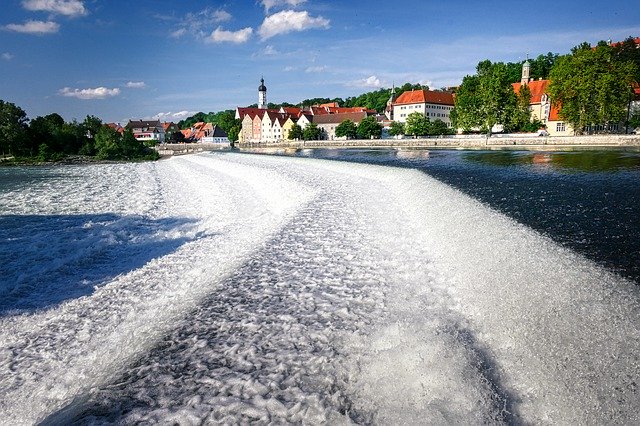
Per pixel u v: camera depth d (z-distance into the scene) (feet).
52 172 169.27
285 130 380.17
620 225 34.81
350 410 15.57
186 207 65.72
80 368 20.45
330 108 417.08
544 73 378.12
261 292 26.14
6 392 18.97
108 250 41.55
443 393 16.34
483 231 34.94
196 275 32.19
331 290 26.30
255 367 18.17
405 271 29.60
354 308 23.77
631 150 122.21
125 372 18.24
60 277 34.14
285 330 21.31
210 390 16.69
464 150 154.30
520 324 20.43
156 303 27.43
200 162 165.68
